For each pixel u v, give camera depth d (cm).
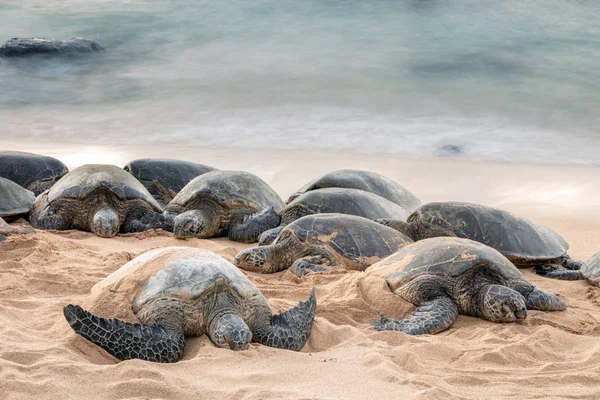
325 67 2655
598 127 2027
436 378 533
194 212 1076
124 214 1110
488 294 704
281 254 878
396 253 793
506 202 1391
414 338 632
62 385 466
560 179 1555
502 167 1655
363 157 1739
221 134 1989
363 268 845
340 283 768
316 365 536
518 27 2888
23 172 1296
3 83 2586
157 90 2484
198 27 3098
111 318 552
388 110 2212
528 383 540
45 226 1080
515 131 1997
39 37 3012
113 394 463
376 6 3200
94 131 2044
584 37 2759
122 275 605
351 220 891
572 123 2062
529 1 3136
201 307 561
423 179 1552
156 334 533
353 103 2284
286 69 2647
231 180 1141
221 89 2472
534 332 679
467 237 962
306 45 2870
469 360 589
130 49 2933
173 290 561
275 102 2314
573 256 1076
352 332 628
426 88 2414
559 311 752
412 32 2917
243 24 3112
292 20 3119
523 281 745
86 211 1091
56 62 2783
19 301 666
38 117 2209
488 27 2905
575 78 2436
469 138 1927
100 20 3228
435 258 741
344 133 1977
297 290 763
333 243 857
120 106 2327
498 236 955
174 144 1888
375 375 524
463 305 722
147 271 592
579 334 690
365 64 2656
